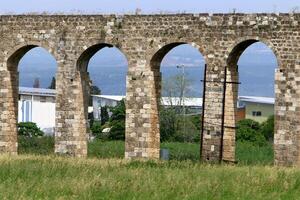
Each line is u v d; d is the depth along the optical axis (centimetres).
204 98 7406
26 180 4853
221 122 7338
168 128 12312
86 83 8088
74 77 7962
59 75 8019
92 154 8319
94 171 5372
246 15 7319
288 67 7188
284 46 7194
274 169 5816
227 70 7444
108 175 5109
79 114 7988
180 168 5862
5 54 8212
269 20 7238
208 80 7475
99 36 7869
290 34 7169
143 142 7738
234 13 7369
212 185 4722
